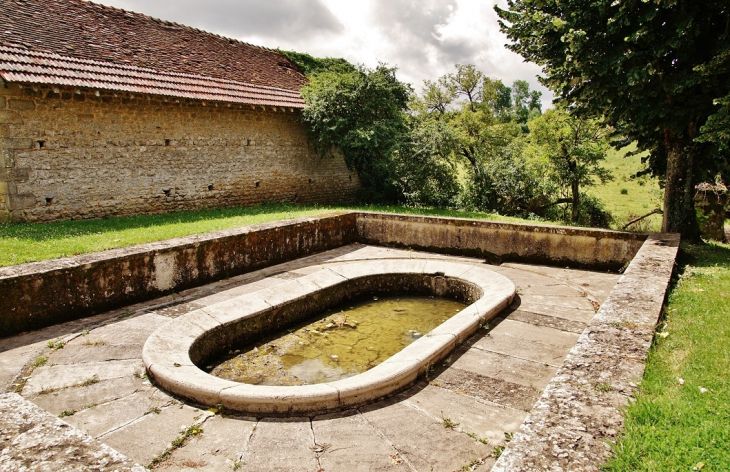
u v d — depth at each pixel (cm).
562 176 1891
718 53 686
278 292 614
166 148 1227
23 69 932
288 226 827
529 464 184
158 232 817
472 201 1912
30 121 966
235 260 732
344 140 1520
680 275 564
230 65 1537
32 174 978
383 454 289
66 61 1050
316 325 615
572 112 920
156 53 1330
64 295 523
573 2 775
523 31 868
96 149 1082
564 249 789
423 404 352
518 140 2152
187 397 356
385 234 971
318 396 336
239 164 1426
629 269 502
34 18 1128
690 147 815
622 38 751
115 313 560
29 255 614
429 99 2295
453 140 1716
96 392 368
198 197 1320
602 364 278
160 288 626
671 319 404
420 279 750
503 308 569
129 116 1138
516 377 396
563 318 545
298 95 1620
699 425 233
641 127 822
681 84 712
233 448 296
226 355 516
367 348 539
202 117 1306
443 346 429
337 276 709
